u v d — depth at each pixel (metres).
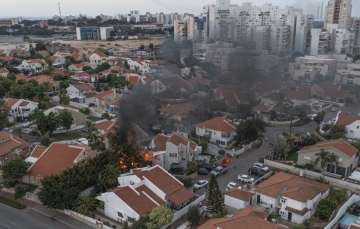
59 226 50.56
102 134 74.69
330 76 139.75
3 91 112.19
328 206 52.06
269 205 54.00
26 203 56.44
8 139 72.50
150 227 46.62
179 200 53.03
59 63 171.12
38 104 100.31
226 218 46.41
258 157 74.75
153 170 57.19
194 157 71.88
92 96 112.56
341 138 77.75
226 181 63.66
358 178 62.88
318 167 66.81
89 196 54.25
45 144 77.94
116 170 59.00
